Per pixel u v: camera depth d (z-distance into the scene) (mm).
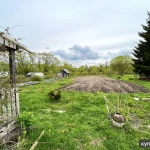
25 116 4203
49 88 15883
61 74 48688
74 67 72375
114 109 6797
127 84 19812
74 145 3812
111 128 4918
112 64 38781
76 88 16344
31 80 26922
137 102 8828
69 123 5336
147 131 4867
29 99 9445
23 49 4441
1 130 3664
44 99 9477
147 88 15844
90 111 6848
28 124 4223
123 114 6148
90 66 72438
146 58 24516
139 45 26188
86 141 4074
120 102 8055
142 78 26719
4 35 3068
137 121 5848
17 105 4328
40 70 49281
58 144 3781
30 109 7246
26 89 14656
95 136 4383
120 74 37438
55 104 8445
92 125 5230
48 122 5277
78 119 5777
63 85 19750
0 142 3238
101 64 71250
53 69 51625
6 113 3609
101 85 19406
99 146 3820
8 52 3936
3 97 3330
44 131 4328
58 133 4402
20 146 3178
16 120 4129
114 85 19125
